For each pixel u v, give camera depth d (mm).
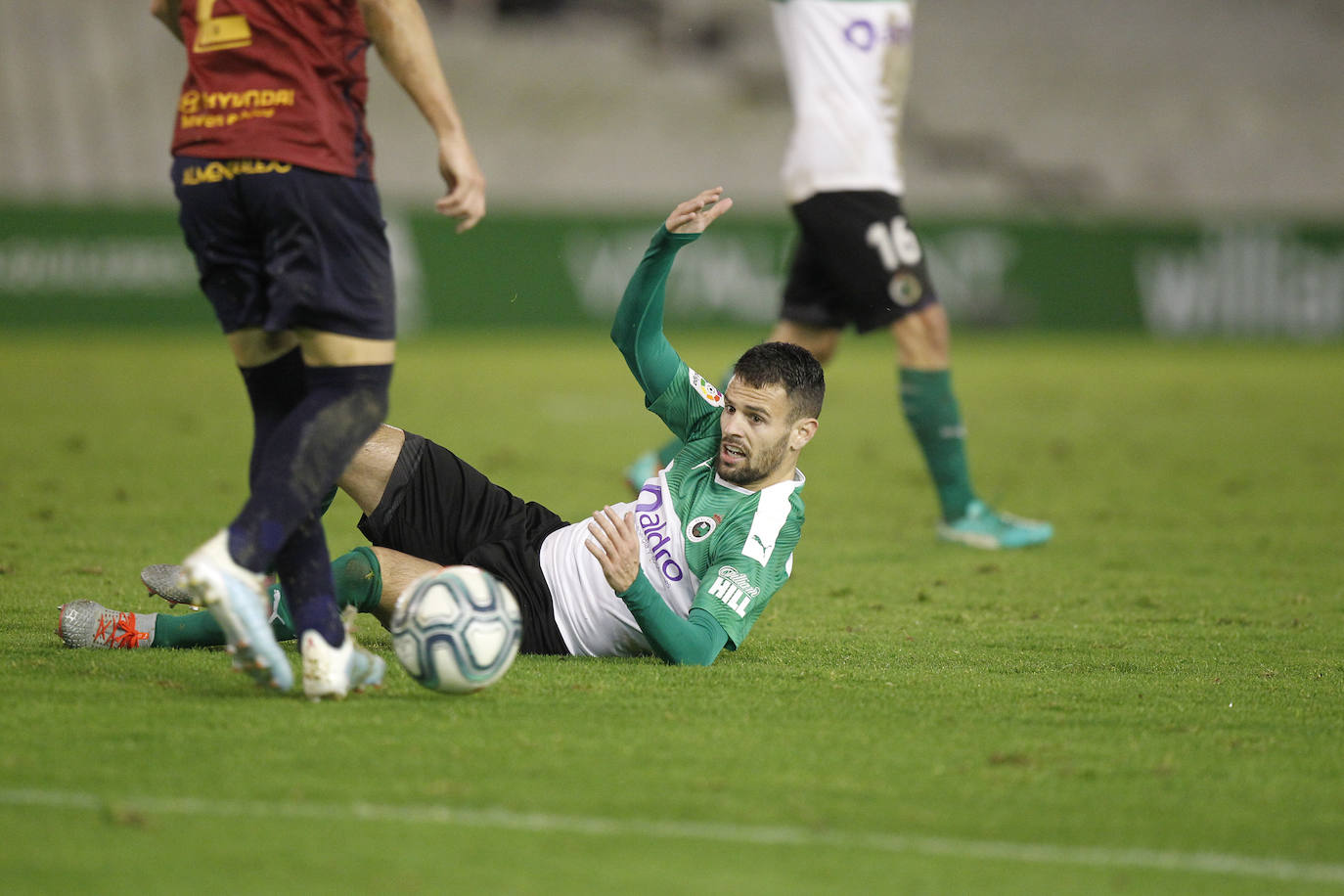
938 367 25250
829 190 25453
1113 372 69312
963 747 11703
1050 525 27953
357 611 14859
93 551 21531
